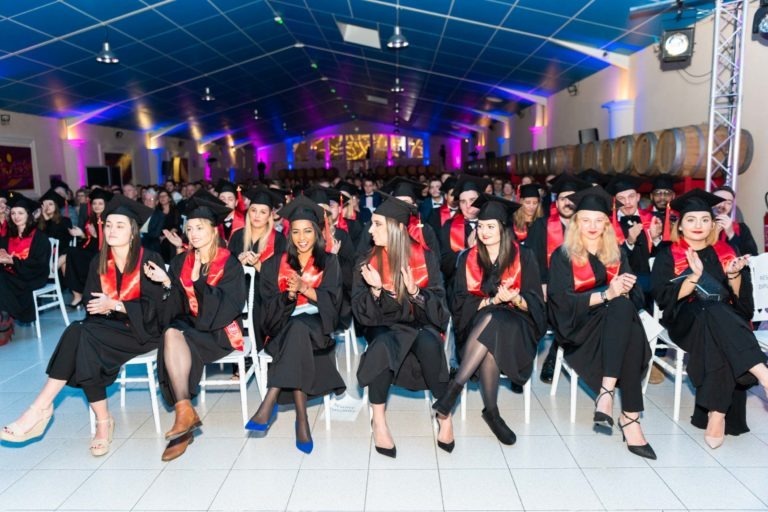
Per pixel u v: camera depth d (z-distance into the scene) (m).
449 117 21.44
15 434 2.73
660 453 2.82
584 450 2.88
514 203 3.27
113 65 10.34
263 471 2.73
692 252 2.95
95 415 3.02
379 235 2.98
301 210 3.15
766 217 4.94
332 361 3.11
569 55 8.95
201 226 3.16
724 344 2.79
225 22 9.50
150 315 3.05
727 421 2.98
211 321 3.08
